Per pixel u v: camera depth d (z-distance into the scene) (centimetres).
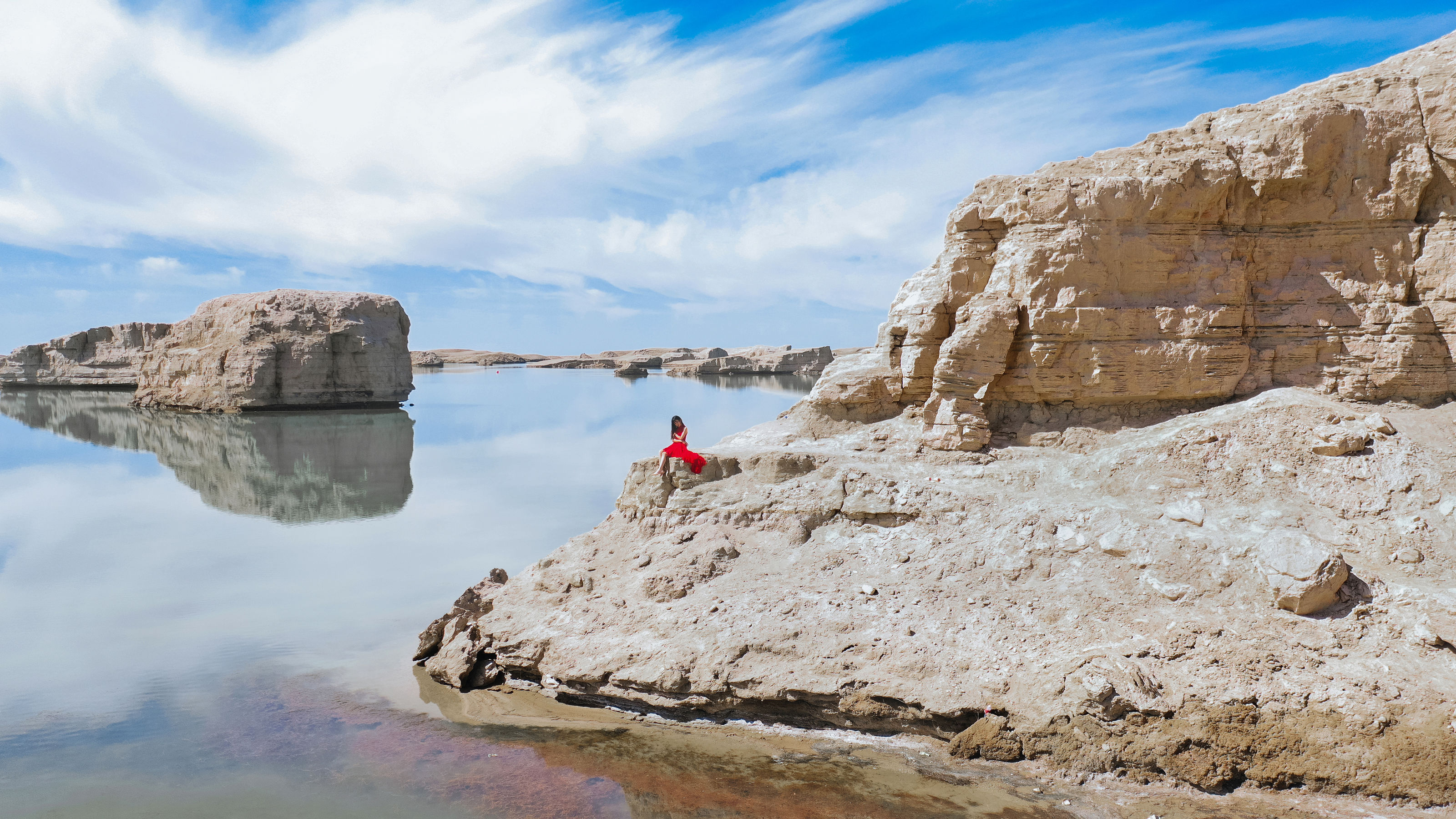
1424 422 1220
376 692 1148
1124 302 1339
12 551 1919
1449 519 1059
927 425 1462
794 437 1570
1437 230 1249
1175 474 1211
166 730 1024
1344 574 978
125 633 1374
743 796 859
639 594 1204
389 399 5322
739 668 1038
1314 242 1322
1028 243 1364
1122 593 1055
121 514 2322
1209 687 896
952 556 1173
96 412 5300
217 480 2828
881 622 1077
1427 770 788
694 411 4531
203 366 5175
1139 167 1328
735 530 1312
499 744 989
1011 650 1003
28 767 931
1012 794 852
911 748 955
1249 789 834
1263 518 1105
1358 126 1259
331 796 870
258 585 1642
